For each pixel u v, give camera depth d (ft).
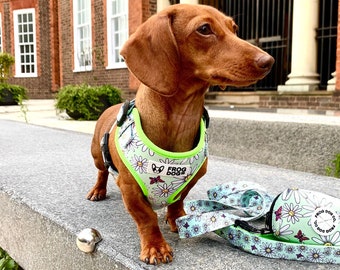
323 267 1.10
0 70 10.26
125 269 1.11
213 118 3.18
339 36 4.38
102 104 5.90
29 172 2.22
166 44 1.14
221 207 1.50
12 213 1.69
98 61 8.16
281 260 1.14
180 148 1.19
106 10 7.78
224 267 1.08
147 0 6.98
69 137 3.87
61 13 9.25
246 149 2.98
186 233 1.22
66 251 1.35
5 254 1.89
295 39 5.11
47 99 12.17
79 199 1.68
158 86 1.12
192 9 1.21
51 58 12.01
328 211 1.16
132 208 1.18
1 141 3.57
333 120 2.86
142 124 1.18
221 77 1.17
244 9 6.75
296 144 2.70
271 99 5.38
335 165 2.49
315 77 5.14
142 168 1.14
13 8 12.26
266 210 1.32
